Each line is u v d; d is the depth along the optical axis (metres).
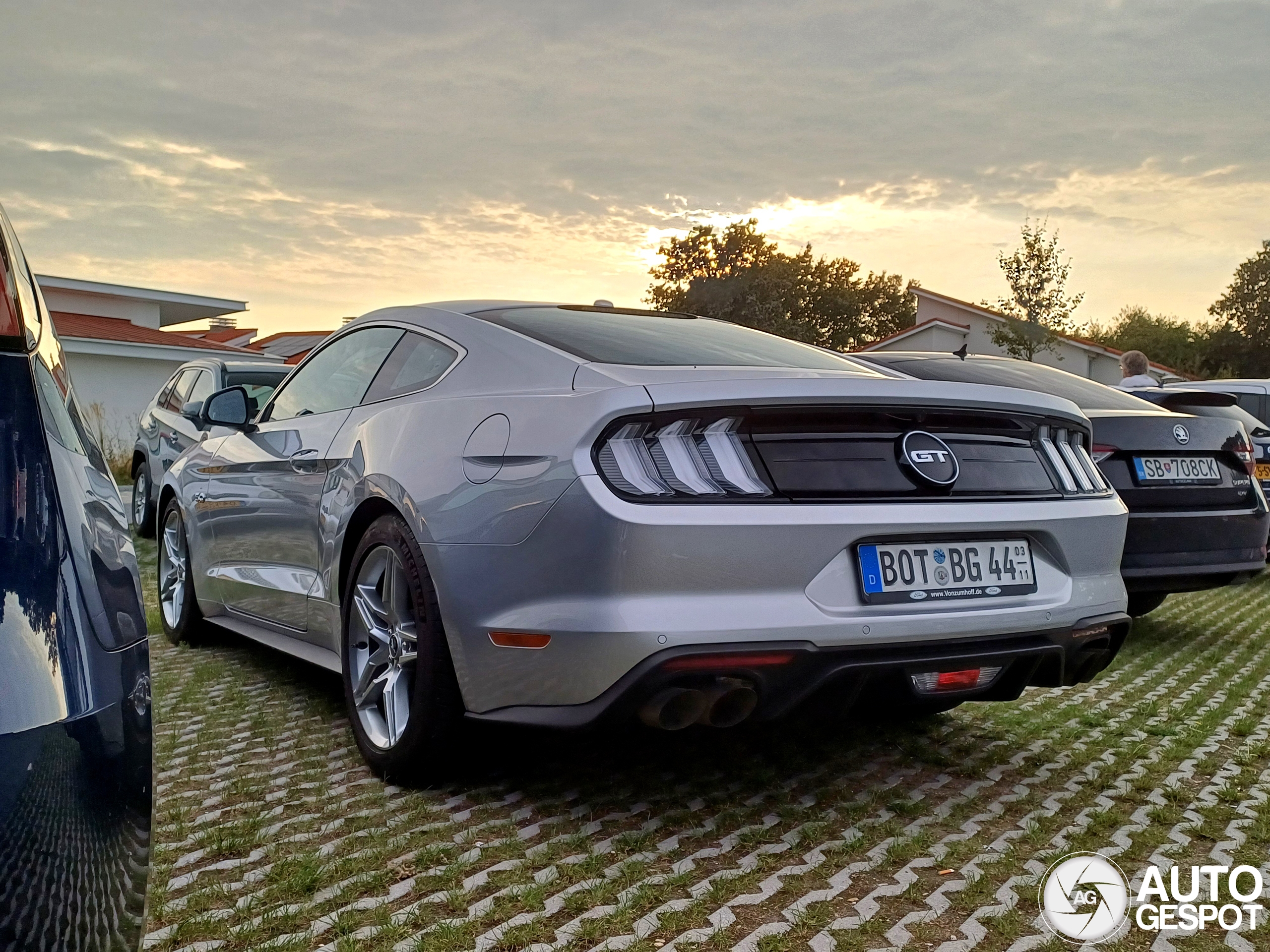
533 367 2.83
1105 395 5.56
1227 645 5.29
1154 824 2.73
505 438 2.61
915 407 2.63
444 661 2.73
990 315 37.91
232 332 40.62
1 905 1.05
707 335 3.37
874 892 2.28
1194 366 70.75
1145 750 3.38
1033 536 2.81
